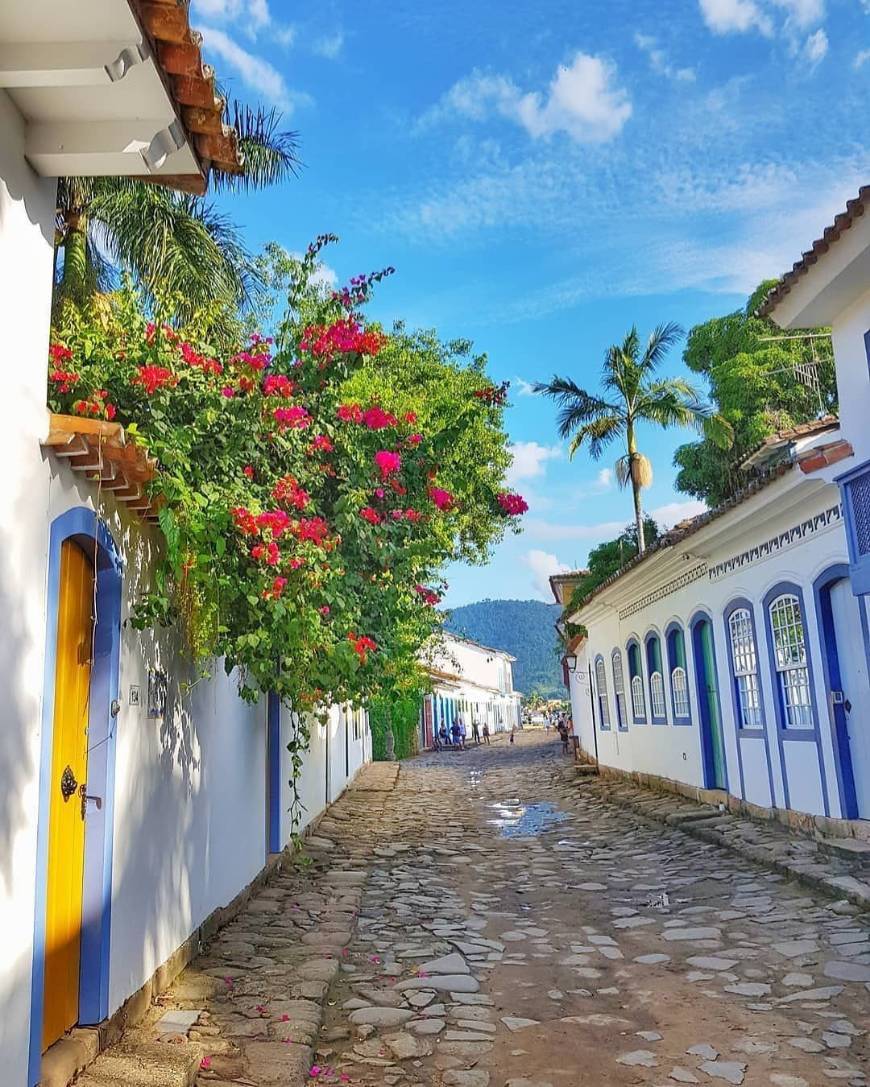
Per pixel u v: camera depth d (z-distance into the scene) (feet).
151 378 18.81
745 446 70.33
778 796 37.88
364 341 25.49
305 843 39.96
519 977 21.03
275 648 22.52
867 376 29.27
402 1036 17.16
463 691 184.14
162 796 19.45
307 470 25.26
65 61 12.17
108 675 16.29
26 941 12.52
